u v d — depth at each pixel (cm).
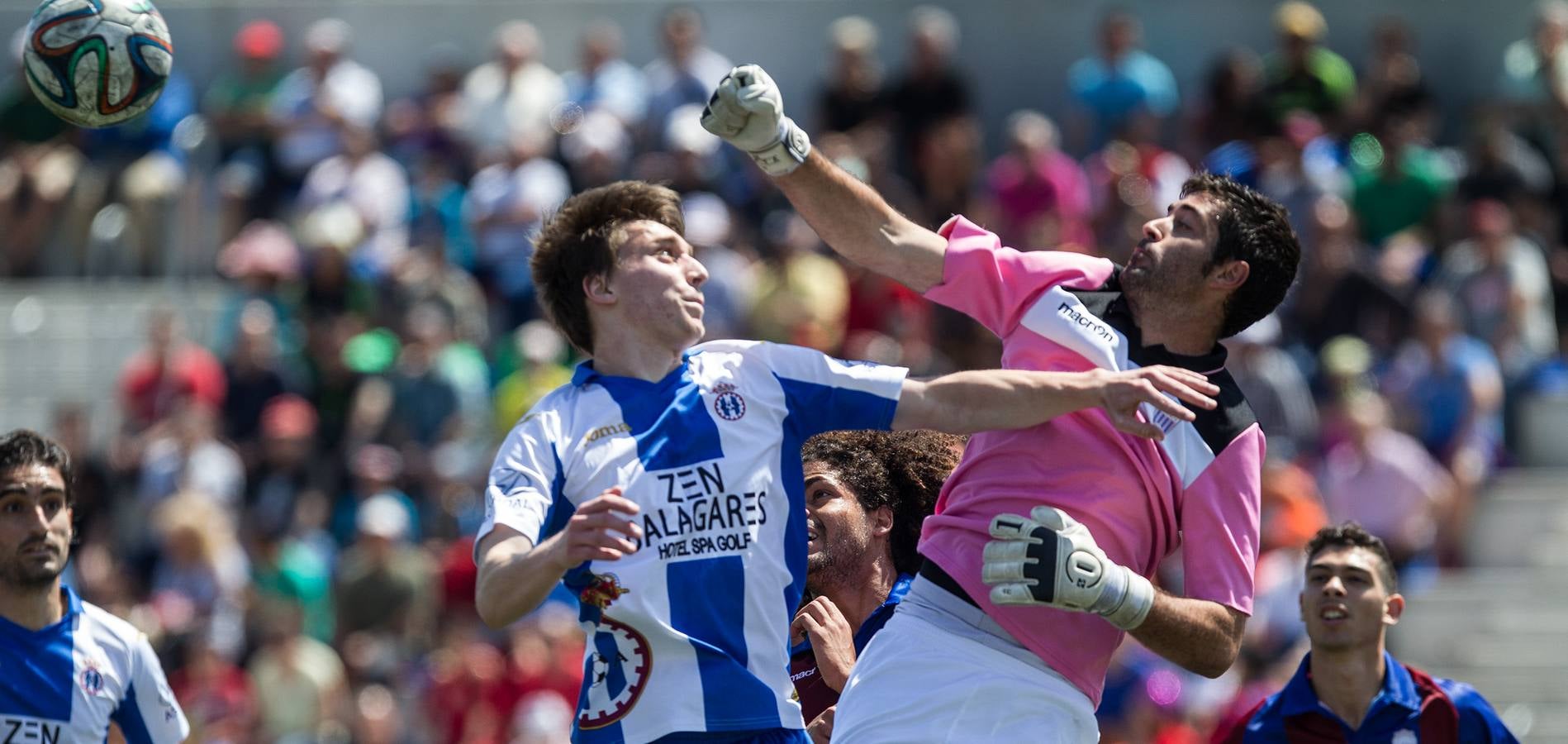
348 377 5022
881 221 1681
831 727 1823
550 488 1527
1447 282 5078
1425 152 5562
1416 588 4462
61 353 5759
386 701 4203
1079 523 1580
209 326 5634
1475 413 4725
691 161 5394
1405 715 2356
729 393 1575
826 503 1892
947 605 1659
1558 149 5491
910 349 4856
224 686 4269
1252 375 4619
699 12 6400
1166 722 3719
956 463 1917
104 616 2203
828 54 6325
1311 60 5691
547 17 6450
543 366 4984
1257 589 4069
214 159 5912
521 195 5462
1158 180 5478
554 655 4138
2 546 2114
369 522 4462
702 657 1516
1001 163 5581
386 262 5388
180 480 4828
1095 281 1683
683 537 1527
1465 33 6191
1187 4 6300
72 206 5994
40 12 1812
